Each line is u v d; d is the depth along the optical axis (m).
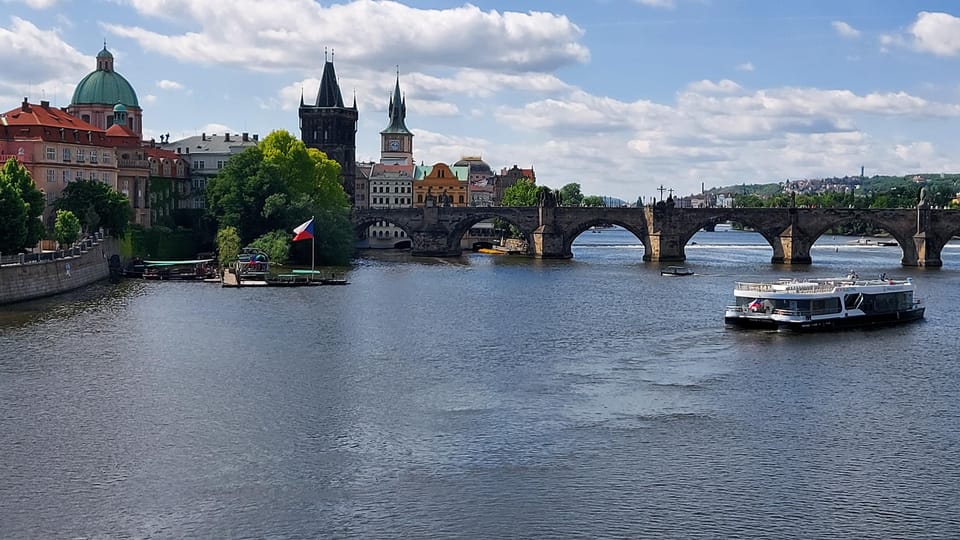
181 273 184.00
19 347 104.38
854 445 72.50
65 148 198.00
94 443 71.25
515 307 147.50
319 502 60.84
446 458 68.88
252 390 87.31
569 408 82.06
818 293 125.81
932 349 110.38
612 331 122.75
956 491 63.59
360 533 56.66
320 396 85.56
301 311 138.38
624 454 70.00
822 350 109.31
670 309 146.25
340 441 72.50
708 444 72.44
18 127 192.75
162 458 68.25
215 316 130.62
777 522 58.75
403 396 85.81
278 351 105.69
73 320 123.19
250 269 187.50
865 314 128.75
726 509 60.50
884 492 63.38
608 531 57.25
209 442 71.88
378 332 120.00
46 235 162.62
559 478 65.19
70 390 86.00
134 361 98.50
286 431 74.81
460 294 166.00
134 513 58.91
